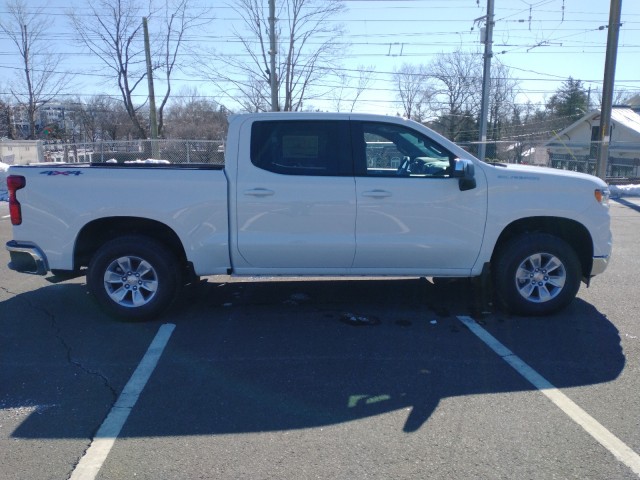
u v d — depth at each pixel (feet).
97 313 19.17
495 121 162.30
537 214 17.79
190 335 17.12
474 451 10.80
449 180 17.61
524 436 11.34
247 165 17.52
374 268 18.11
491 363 14.99
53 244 17.67
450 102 155.74
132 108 121.29
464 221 17.71
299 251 17.69
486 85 77.41
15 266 17.98
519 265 18.10
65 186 17.42
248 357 15.44
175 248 18.93
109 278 18.01
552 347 16.10
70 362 15.11
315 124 17.70
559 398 13.00
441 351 15.84
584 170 79.77
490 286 20.54
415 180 17.57
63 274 18.72
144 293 18.30
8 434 11.50
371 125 17.81
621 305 19.95
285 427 11.75
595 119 110.11
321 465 10.37
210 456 10.67
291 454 10.73
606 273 24.50
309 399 13.00
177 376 14.25
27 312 19.26
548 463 10.41
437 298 20.77
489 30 76.28
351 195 17.43
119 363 15.05
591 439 11.22
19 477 10.04
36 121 165.27
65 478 10.03
